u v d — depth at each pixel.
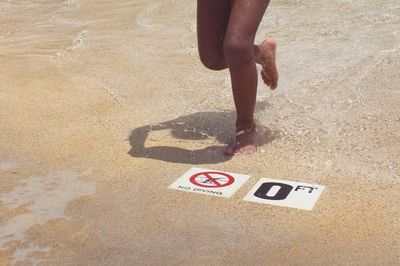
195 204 3.75
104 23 9.20
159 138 4.84
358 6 8.87
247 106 4.32
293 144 4.60
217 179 4.07
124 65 6.96
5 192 4.04
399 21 7.92
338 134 4.76
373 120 5.00
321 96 5.62
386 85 5.79
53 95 6.02
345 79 6.02
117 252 3.26
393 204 3.64
